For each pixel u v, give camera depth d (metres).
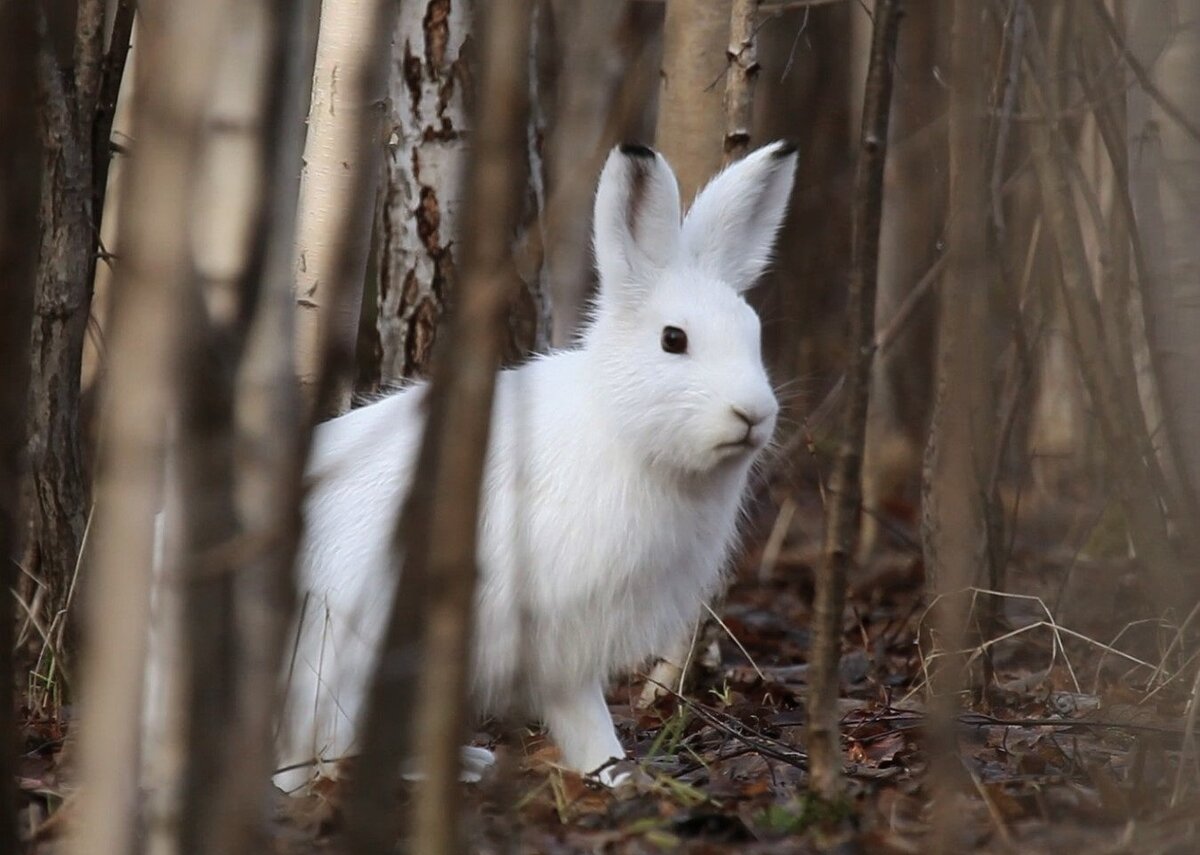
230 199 5.60
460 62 13.23
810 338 23.50
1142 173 11.16
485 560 10.18
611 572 10.23
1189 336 10.69
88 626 6.20
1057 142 11.69
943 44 13.61
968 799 9.01
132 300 5.50
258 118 5.59
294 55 5.64
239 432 5.67
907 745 10.38
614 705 13.41
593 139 22.80
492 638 10.17
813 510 21.53
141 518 5.67
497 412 10.45
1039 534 18.20
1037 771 9.79
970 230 7.04
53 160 11.56
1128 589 14.37
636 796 9.28
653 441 10.23
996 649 13.56
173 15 5.39
